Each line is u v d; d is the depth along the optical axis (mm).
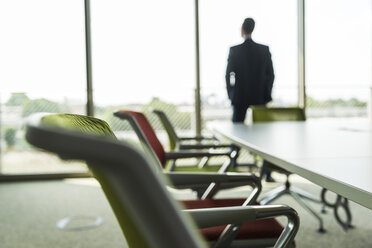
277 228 1070
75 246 2193
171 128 2137
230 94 3793
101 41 4398
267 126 2395
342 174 803
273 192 2754
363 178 756
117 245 2209
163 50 6340
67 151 212
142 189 237
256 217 757
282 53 4715
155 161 1160
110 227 2529
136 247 490
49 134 211
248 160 3875
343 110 5547
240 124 2615
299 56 4555
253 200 1140
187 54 4379
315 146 1341
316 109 5812
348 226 2375
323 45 5688
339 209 2764
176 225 244
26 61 4520
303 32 4492
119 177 238
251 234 1050
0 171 4520
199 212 732
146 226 246
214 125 2535
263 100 3846
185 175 1116
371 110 5293
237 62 3717
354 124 2547
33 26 4477
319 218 2330
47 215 2812
